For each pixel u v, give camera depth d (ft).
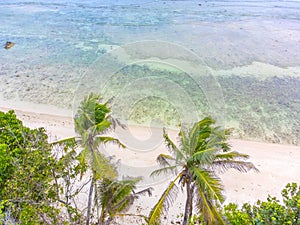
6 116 41.81
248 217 32.81
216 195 26.86
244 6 165.48
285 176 52.60
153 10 153.79
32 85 82.43
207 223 28.22
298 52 106.11
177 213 42.93
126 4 167.73
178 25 129.08
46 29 126.21
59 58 98.78
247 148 60.34
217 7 161.48
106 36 117.19
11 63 94.99
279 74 90.27
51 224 30.83
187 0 177.47
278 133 65.67
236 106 73.92
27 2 170.71
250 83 84.58
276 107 74.18
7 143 37.01
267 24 135.33
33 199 32.07
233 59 98.84
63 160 34.09
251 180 51.24
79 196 42.98
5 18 139.95
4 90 79.66
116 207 31.99
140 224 39.91
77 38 116.16
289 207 32.60
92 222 35.53
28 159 33.86
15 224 28.50
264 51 106.11
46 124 64.75
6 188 31.89
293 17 146.30
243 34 121.39
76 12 151.74
